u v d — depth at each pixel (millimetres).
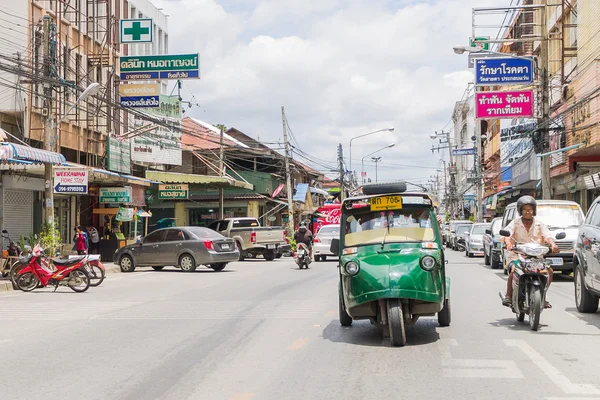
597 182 27250
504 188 53156
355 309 9125
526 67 30109
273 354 8398
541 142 27453
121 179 29594
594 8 30938
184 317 12094
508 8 28859
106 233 34344
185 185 36438
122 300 15258
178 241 25250
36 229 27812
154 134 36500
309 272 24047
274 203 54469
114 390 6633
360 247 9867
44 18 21516
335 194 81000
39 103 25750
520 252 10180
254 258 35688
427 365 7621
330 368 7527
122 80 31469
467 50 29844
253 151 50594
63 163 22875
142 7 40344
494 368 7438
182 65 31125
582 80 28453
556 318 11445
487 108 30500
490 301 14047
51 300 15500
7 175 25391
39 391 6637
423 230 9945
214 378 7098
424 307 9102
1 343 9578
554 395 6234
